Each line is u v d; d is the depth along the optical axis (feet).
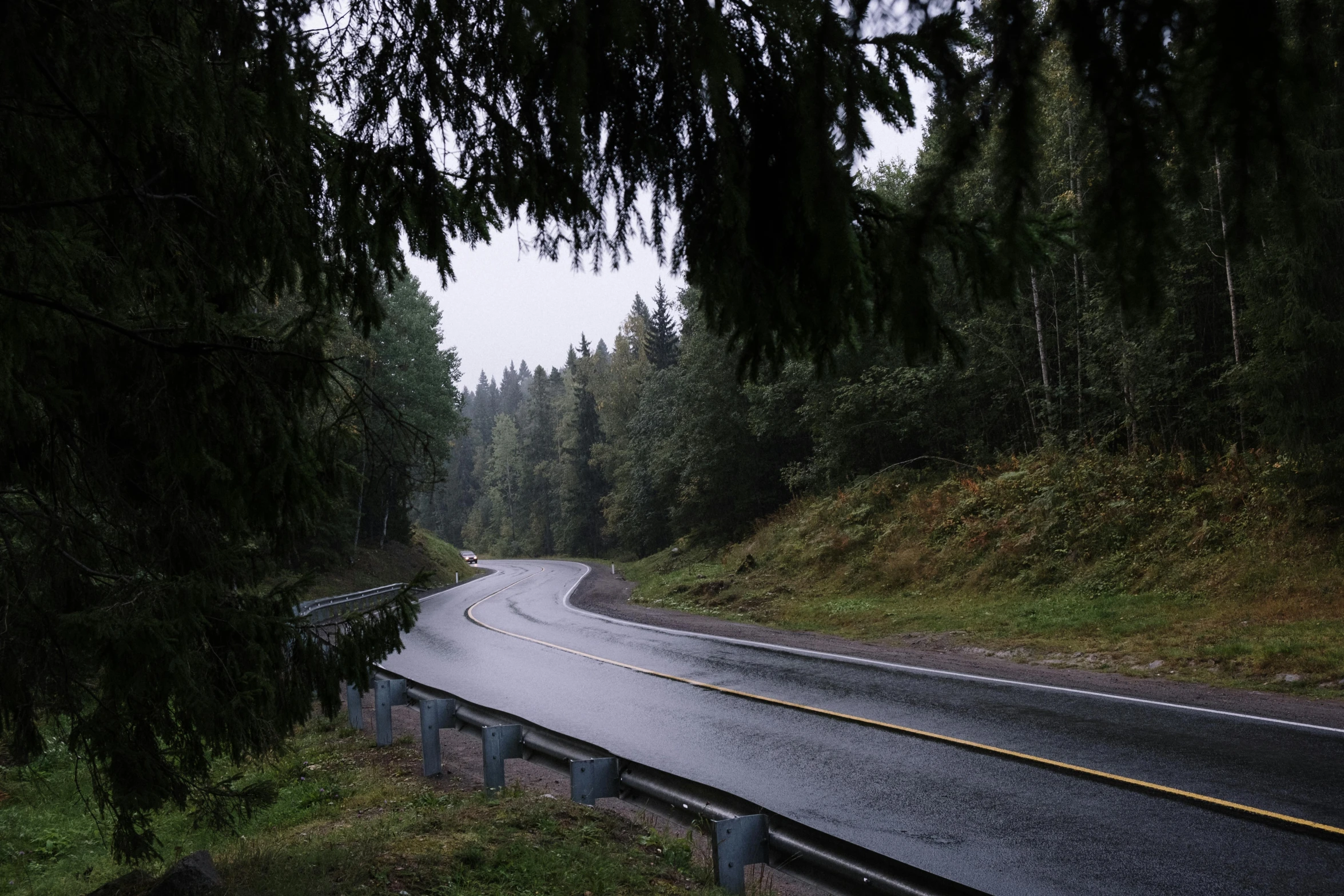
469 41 8.02
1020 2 4.37
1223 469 53.31
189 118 11.23
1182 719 26.11
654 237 9.18
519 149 8.93
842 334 9.15
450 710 26.21
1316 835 16.48
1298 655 32.81
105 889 15.49
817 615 60.70
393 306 133.90
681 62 6.97
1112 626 42.63
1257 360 42.45
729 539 126.00
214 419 13.71
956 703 30.40
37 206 10.50
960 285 8.57
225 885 14.44
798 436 121.80
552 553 305.32
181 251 13.17
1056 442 69.31
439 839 17.56
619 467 216.13
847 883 13.79
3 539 14.49
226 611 15.01
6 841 24.67
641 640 53.88
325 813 21.98
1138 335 58.23
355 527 120.78
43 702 14.71
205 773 16.19
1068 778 20.99
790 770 23.32
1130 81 4.27
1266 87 3.95
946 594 59.41
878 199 8.18
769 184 8.04
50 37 9.68
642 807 21.35
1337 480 42.04
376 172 10.01
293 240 13.57
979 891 11.54
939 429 85.05
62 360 12.23
